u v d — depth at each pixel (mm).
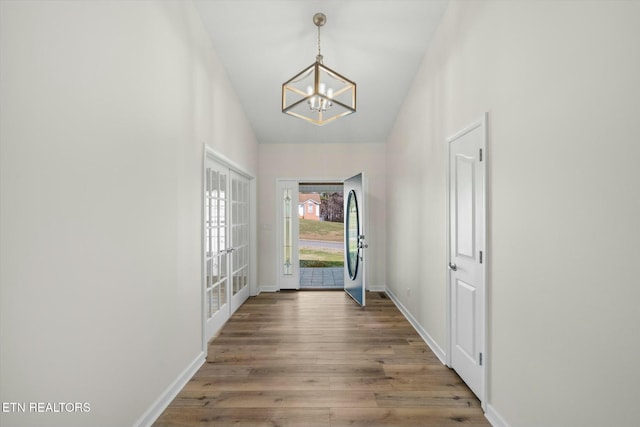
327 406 1876
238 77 3285
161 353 1858
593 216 1096
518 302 1525
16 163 1000
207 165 2791
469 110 2035
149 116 1732
